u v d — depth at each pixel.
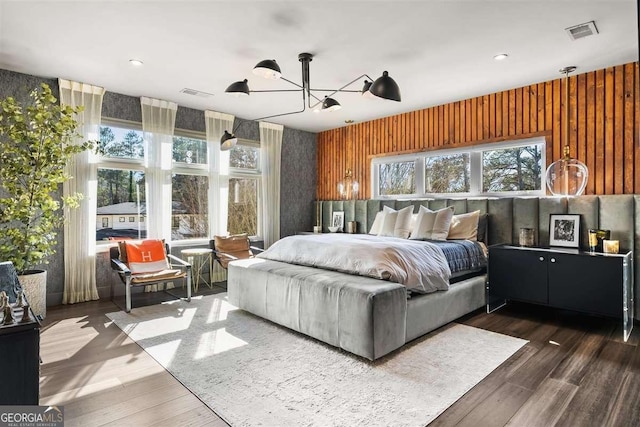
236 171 5.89
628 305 3.22
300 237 4.11
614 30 2.97
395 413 2.01
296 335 3.23
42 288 3.63
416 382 2.36
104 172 4.64
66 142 3.87
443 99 4.89
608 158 3.73
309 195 6.94
